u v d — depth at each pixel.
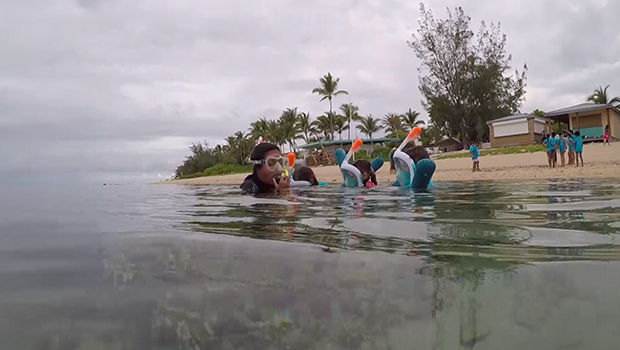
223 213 4.21
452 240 2.36
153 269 1.85
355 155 46.47
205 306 1.38
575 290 1.44
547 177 11.92
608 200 4.49
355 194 6.21
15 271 1.86
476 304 1.35
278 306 1.37
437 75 42.22
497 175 14.38
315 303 1.37
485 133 41.88
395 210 3.96
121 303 1.43
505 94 42.06
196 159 65.69
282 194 6.90
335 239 2.46
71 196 8.56
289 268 1.82
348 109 57.34
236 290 1.54
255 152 7.62
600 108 32.22
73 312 1.35
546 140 16.78
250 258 2.02
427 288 1.52
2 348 1.10
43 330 1.20
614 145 24.98
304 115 60.28
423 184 7.09
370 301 1.41
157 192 10.67
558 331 1.15
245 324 1.24
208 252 2.17
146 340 1.14
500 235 2.49
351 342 1.12
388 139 50.59
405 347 1.08
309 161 43.94
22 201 7.12
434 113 42.75
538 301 1.36
